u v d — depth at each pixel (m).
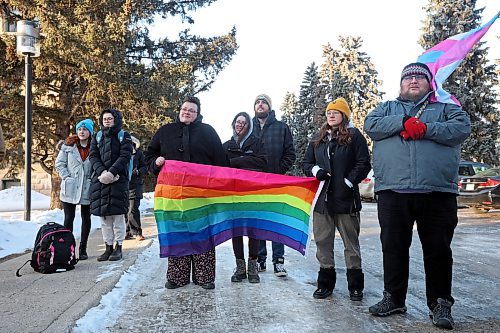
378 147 4.44
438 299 4.16
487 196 13.84
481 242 8.98
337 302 4.77
